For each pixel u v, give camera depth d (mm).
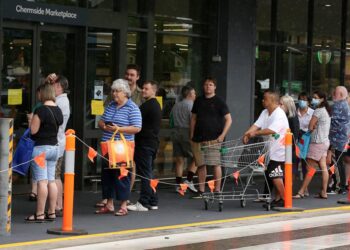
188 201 15492
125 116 13016
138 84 17219
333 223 13289
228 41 18609
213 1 18688
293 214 14133
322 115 15945
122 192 13305
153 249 10664
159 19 17594
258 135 14359
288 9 20594
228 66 18625
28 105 15453
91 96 16422
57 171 13086
